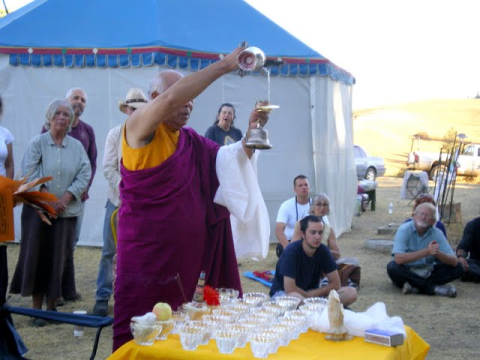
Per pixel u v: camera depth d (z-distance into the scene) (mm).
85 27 9367
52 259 5484
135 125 3043
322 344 3002
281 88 9641
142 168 3090
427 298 7027
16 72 9133
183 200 3129
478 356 5090
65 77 9078
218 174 3375
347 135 11734
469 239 8078
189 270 3201
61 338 5234
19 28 9383
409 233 7289
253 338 2760
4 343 3367
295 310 3248
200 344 2906
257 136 3283
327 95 9930
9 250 9000
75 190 5523
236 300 3326
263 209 3703
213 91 9305
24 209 5422
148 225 3082
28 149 5535
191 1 10195
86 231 9289
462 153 27094
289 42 9891
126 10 9648
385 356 2832
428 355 5102
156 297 3143
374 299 6941
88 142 6684
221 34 9641
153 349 2836
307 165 9867
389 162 35500
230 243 3514
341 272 7125
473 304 6789
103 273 5812
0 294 3354
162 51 8742
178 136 3225
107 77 8992
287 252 5242
